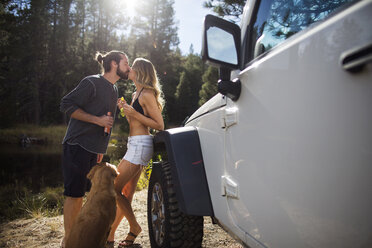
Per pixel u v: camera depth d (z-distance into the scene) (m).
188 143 2.26
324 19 1.08
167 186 2.42
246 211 1.53
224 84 1.59
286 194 1.18
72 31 39.78
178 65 61.16
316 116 1.00
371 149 0.79
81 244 2.00
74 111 2.69
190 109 46.41
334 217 0.93
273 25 1.53
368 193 0.81
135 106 2.89
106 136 2.91
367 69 0.80
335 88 0.92
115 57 2.94
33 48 35.50
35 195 7.93
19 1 34.88
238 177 1.61
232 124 1.69
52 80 38.38
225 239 3.12
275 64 1.26
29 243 3.42
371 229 0.80
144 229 3.57
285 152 1.18
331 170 0.94
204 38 1.58
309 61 1.05
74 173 2.72
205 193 2.09
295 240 1.14
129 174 2.81
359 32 0.84
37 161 15.93
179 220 2.35
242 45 1.76
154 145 2.90
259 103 1.39
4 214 6.24
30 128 31.08
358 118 0.83
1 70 33.94
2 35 28.33
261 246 1.40
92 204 2.22
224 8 9.41
